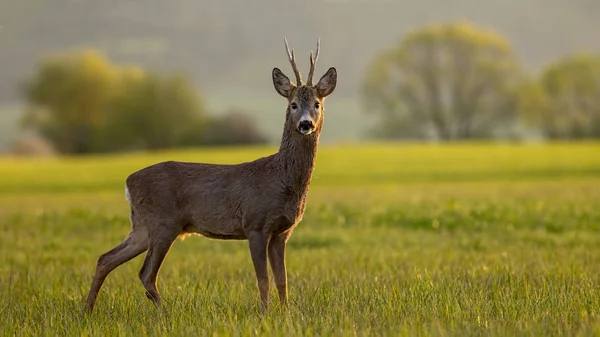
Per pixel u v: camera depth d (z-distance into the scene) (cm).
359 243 2967
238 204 1745
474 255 2506
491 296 1730
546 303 1625
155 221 1792
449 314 1520
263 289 1712
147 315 1623
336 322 1481
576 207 3759
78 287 2005
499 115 14050
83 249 2886
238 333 1405
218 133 14662
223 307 1652
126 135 14250
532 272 2072
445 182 5950
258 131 14900
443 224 3322
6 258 2645
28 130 14662
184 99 14325
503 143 12062
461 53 13788
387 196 4709
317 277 2072
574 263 2222
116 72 14375
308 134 1733
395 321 1479
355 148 10412
